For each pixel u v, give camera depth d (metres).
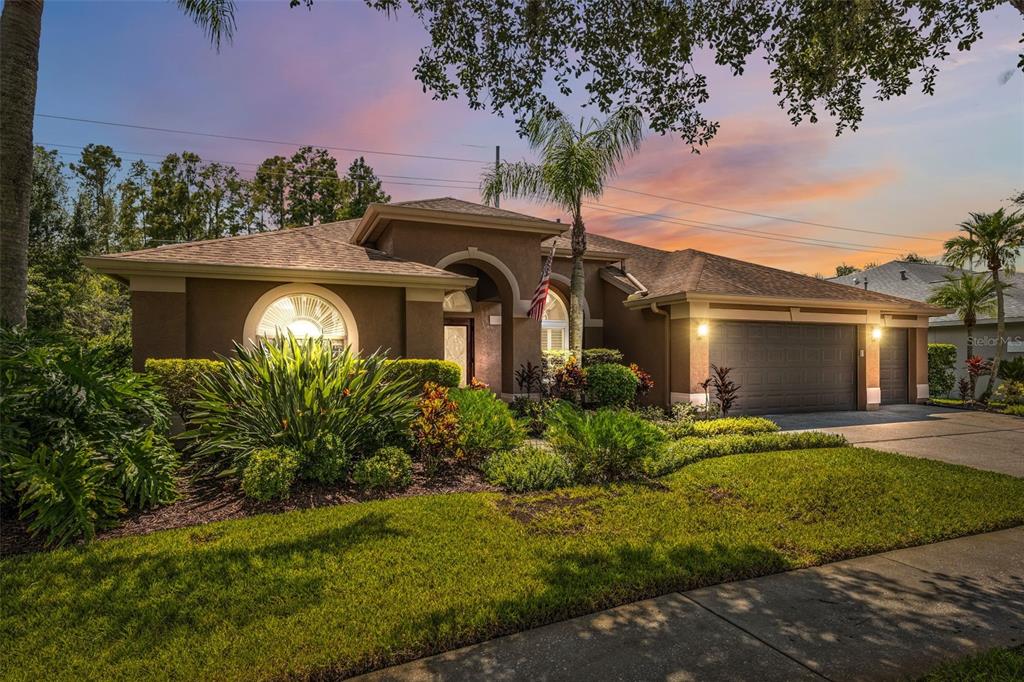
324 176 39.97
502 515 5.77
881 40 6.00
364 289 11.89
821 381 16.12
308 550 4.74
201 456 7.60
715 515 5.84
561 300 18.14
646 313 16.28
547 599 3.84
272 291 11.08
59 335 6.63
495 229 14.84
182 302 10.21
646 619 3.69
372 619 3.56
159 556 4.57
